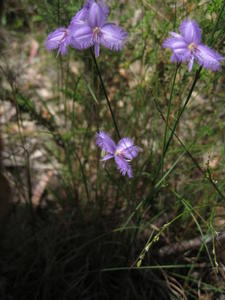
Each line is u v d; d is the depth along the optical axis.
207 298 0.34
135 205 0.36
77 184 0.41
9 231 0.39
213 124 0.40
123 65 0.42
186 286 0.35
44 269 0.36
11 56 0.52
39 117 0.43
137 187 0.41
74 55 0.46
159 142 0.39
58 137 0.42
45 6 0.38
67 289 0.34
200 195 0.38
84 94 0.40
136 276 0.36
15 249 0.37
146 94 0.39
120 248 0.36
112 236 0.37
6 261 0.37
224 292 0.33
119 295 0.35
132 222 0.36
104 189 0.42
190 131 0.40
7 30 0.52
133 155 0.26
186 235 0.37
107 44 0.21
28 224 0.40
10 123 0.49
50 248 0.36
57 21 0.38
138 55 0.40
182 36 0.21
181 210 0.37
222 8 0.28
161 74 0.37
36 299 0.36
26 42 0.54
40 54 0.54
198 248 0.36
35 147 0.47
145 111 0.40
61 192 0.44
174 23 0.32
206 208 0.36
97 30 0.21
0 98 0.42
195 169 0.41
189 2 0.32
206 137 0.40
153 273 0.36
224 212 0.36
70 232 0.38
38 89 0.52
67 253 0.38
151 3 0.34
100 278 0.35
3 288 0.36
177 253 0.36
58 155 0.46
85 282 0.37
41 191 0.44
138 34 0.39
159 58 0.37
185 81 0.33
